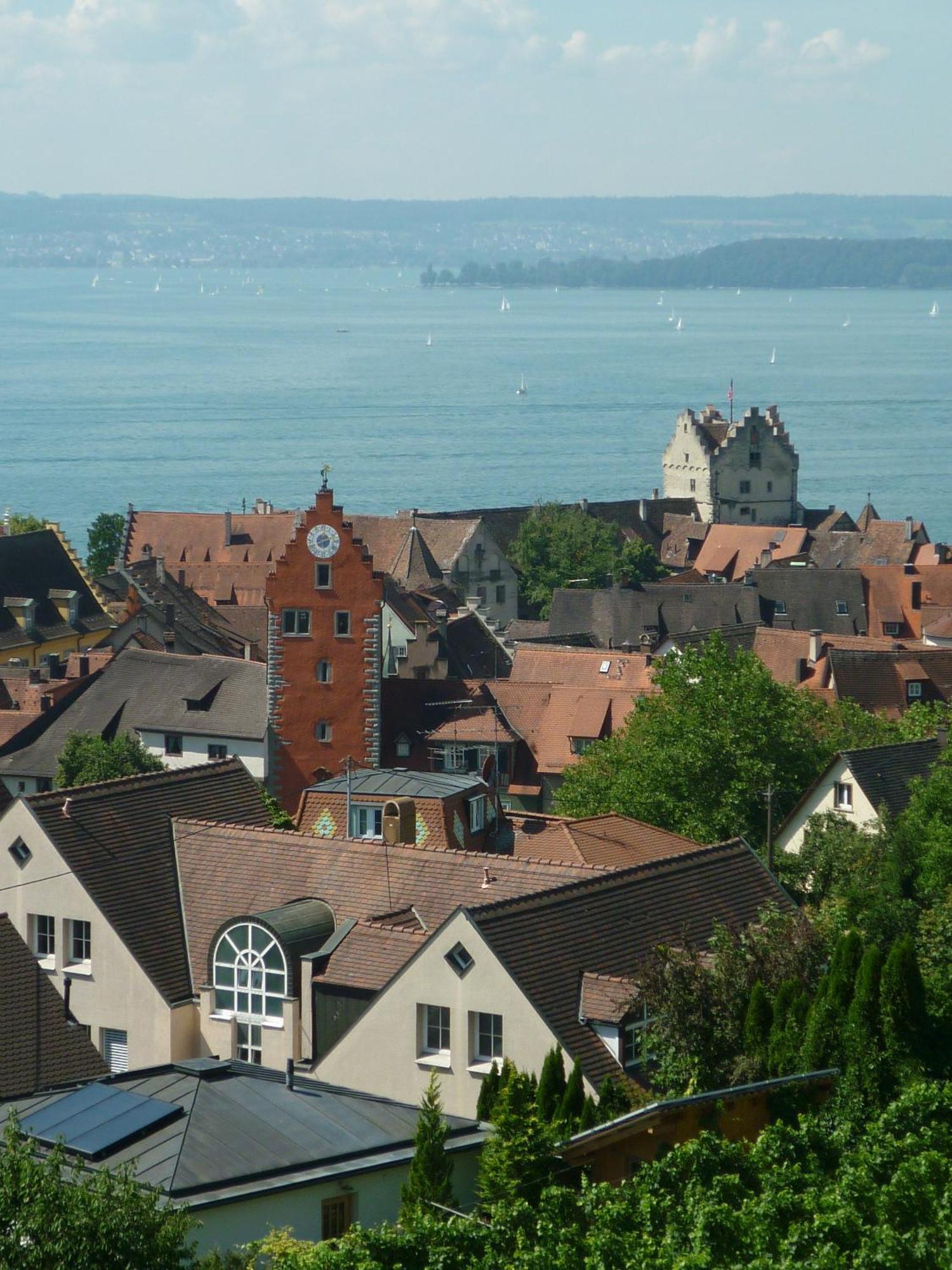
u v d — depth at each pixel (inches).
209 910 3725.4
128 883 3745.1
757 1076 2957.7
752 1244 2412.6
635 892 3427.7
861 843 4699.8
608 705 7111.2
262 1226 2630.4
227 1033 3553.2
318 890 3659.0
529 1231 2485.2
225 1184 2632.9
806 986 3142.2
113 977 3656.5
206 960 3644.2
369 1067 3265.3
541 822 5142.7
